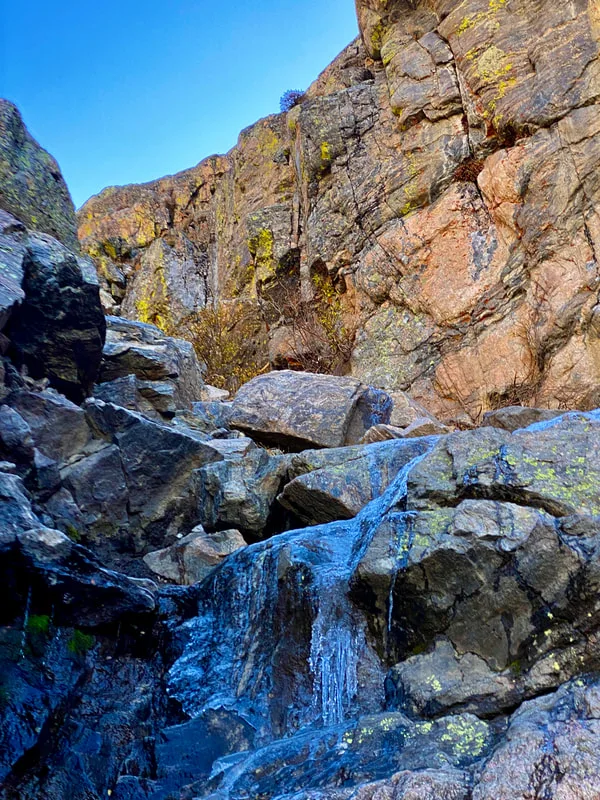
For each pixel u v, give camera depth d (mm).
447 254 15547
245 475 8023
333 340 17531
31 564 5555
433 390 14938
